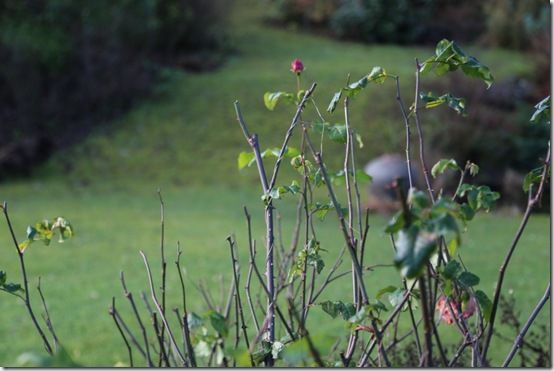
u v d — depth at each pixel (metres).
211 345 1.63
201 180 13.80
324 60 19.58
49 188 13.22
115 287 7.51
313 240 2.26
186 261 8.41
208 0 19.78
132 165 14.40
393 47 21.66
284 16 23.08
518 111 15.33
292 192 2.22
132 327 6.20
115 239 9.63
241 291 5.58
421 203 1.45
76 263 8.45
